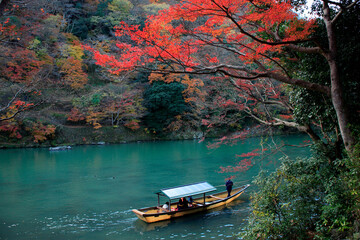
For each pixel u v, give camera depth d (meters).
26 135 31.88
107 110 35.78
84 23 41.56
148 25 6.19
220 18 6.04
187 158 24.88
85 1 45.31
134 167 21.31
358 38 6.90
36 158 25.25
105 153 28.19
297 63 8.80
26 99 21.52
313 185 7.63
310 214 7.18
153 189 15.31
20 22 20.78
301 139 28.56
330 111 7.74
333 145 8.48
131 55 6.65
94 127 34.34
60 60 34.53
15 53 19.91
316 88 6.38
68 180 17.38
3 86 22.73
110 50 32.25
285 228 6.88
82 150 30.19
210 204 11.83
